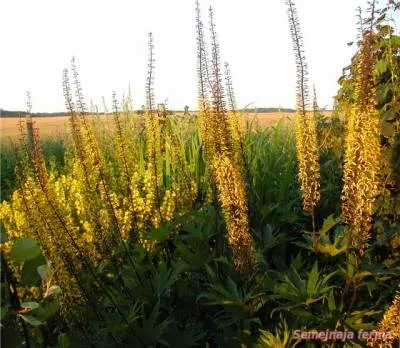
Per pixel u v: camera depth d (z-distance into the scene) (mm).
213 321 3396
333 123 5184
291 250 4512
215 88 3275
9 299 2166
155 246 4359
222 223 3977
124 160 4234
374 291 3428
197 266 3691
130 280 3600
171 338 3143
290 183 5418
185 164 5266
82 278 3418
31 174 3816
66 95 3924
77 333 3213
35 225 3209
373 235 4090
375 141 2818
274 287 2924
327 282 3309
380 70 3887
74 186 5035
